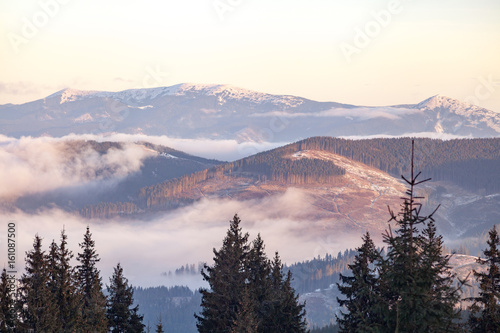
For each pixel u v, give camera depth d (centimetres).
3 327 6794
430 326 3834
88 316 7794
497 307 5375
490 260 5800
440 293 3938
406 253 3959
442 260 4012
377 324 3978
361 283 4241
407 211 3981
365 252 6531
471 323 5400
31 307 6844
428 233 5444
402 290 3891
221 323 7875
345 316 6306
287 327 7838
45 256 7719
